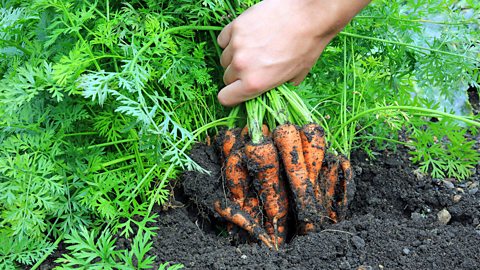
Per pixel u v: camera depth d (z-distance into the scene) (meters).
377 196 1.10
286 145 0.98
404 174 1.12
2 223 0.93
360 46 1.12
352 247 0.95
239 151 0.99
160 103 1.04
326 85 1.13
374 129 1.15
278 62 0.94
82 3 1.00
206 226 1.03
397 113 1.09
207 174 1.01
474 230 0.99
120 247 0.96
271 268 0.92
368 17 1.08
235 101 0.98
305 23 0.94
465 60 1.11
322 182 1.02
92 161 0.97
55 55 1.00
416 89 1.35
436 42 1.10
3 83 0.96
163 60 0.99
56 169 0.96
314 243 0.95
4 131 0.97
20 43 1.01
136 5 1.06
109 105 0.99
